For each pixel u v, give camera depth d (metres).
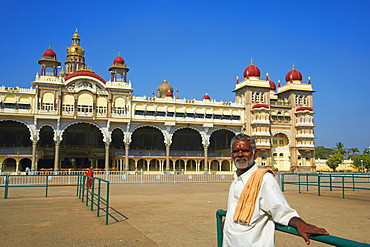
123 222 11.62
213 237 9.38
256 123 62.84
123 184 31.58
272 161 67.00
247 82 64.88
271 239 3.62
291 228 3.44
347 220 12.21
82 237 9.34
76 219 12.16
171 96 67.88
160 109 60.12
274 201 3.53
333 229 10.58
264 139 62.94
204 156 62.25
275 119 66.88
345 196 21.05
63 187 27.80
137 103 58.66
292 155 66.50
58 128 53.38
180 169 64.38
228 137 69.12
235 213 3.79
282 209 3.49
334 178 42.97
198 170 62.00
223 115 64.25
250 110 64.62
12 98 52.88
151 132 70.12
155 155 61.06
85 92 55.66
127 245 8.49
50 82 53.19
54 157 57.84
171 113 61.00
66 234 9.70
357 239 9.20
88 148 59.56
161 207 15.40
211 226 10.95
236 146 4.03
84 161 63.75
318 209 15.01
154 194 21.62
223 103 64.12
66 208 14.95
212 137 73.94
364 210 14.73
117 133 67.00
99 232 9.99
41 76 53.81
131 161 64.81
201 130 62.38
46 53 55.16
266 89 66.12
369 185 32.31
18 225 11.02
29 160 60.88
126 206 15.73
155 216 12.88
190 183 33.62
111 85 56.91
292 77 69.50
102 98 56.91
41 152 54.41
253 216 3.67
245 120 64.88
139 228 10.61
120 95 57.41
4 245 8.40
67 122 54.25
